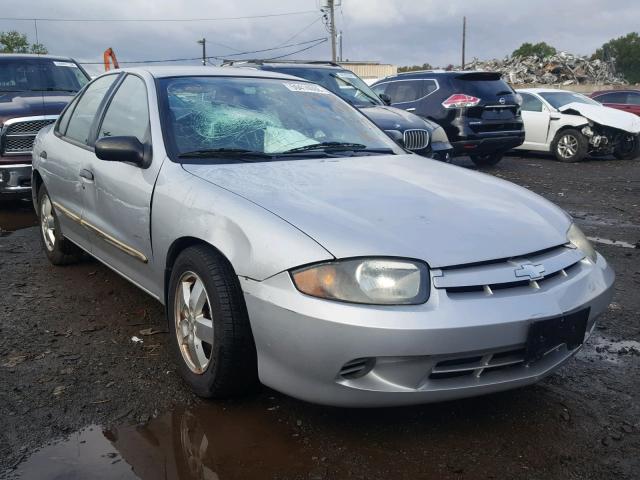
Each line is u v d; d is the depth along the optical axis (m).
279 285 2.52
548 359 2.73
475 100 10.43
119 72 4.37
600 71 45.06
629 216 7.57
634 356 3.56
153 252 3.34
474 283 2.48
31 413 2.86
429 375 2.46
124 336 3.76
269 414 2.88
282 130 3.79
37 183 5.30
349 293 2.41
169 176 3.26
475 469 2.48
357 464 2.51
